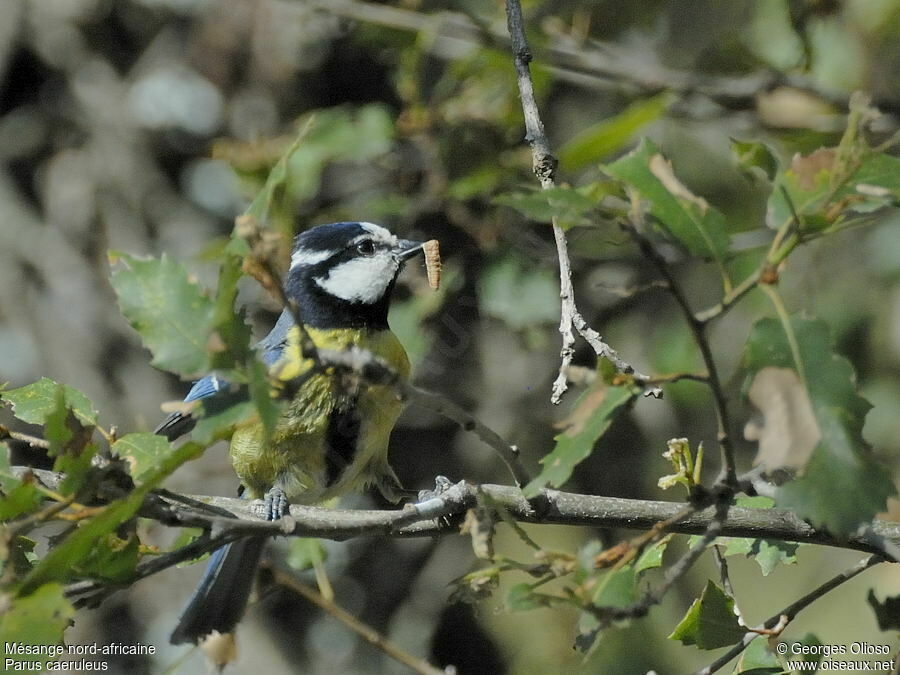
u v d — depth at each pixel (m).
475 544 4.88
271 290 4.65
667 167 4.84
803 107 10.76
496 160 10.40
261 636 12.66
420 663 6.18
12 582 4.81
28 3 14.26
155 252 13.59
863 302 12.49
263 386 4.61
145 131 13.86
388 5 11.85
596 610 4.68
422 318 10.59
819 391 4.63
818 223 4.51
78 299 13.62
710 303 12.10
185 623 6.48
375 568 12.96
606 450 12.68
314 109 13.02
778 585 12.52
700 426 12.54
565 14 11.88
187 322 4.82
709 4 11.79
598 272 11.77
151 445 5.93
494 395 12.44
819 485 4.55
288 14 13.02
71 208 13.89
